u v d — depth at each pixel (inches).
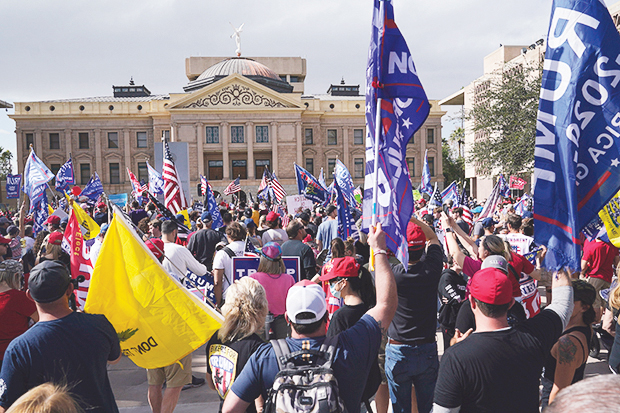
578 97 143.0
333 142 2679.6
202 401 243.9
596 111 141.9
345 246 267.9
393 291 119.3
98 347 131.7
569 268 134.3
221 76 2610.7
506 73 1162.0
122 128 2576.3
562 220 139.6
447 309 229.0
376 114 138.4
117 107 2566.4
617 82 141.3
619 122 139.7
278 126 2532.0
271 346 113.0
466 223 457.7
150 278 160.1
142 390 257.1
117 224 160.2
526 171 1107.3
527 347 111.5
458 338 161.9
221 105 2492.6
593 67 142.6
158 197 706.2
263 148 2536.9
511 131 1084.5
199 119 2484.0
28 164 522.0
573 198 138.6
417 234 177.6
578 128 142.6
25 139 2544.3
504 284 113.7
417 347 179.2
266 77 2795.3
